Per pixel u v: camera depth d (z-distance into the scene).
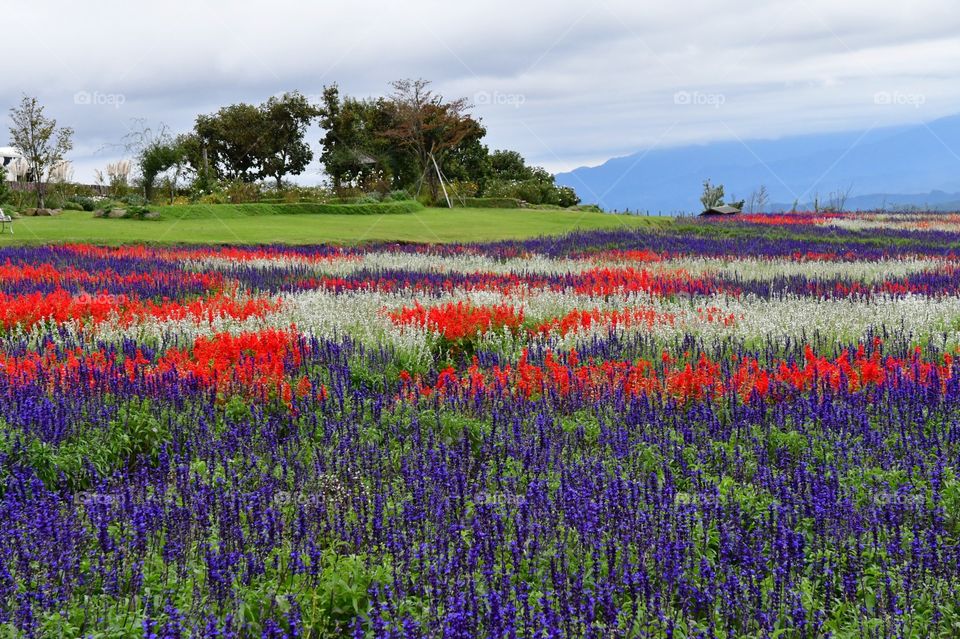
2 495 7.81
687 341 13.43
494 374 11.08
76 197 55.94
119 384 10.45
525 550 6.23
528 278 23.11
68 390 10.21
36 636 4.99
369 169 74.94
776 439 8.97
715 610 5.51
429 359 13.36
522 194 74.19
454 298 19.38
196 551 6.27
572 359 12.20
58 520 6.51
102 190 63.03
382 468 8.14
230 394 10.59
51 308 15.72
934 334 14.10
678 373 11.14
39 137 48.28
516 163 95.44
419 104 70.06
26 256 26.38
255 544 6.29
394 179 75.62
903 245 35.03
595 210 66.50
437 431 9.60
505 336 14.83
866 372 10.95
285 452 8.56
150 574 5.88
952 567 6.11
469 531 6.50
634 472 8.08
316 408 10.30
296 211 50.28
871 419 9.59
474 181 85.19
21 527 6.54
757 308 17.61
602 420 9.48
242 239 35.06
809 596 5.66
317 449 8.50
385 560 6.08
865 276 24.09
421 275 23.89
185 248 31.30
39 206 48.75
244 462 8.33
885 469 8.04
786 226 46.75
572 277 22.95
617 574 5.84
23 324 15.35
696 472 7.66
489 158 88.44
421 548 6.03
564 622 5.22
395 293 20.17
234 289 20.53
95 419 9.34
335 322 15.35
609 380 11.04
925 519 6.88
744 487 7.71
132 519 6.57
